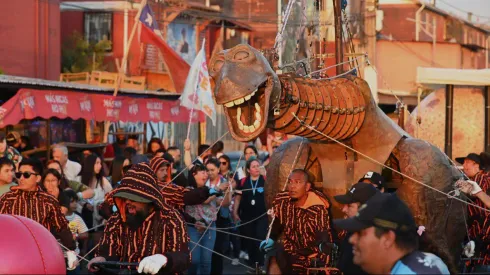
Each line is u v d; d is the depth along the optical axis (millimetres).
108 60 26047
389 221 4344
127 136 18219
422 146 7805
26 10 19172
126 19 26062
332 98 7336
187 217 10977
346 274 5336
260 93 6770
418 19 31266
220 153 15375
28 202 8383
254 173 13047
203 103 14000
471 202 9203
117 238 6875
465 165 10367
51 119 15805
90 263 6668
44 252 5363
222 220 12281
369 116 7621
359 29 22469
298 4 11883
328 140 7789
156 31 17625
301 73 8852
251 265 12977
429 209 7758
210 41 27078
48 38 20047
